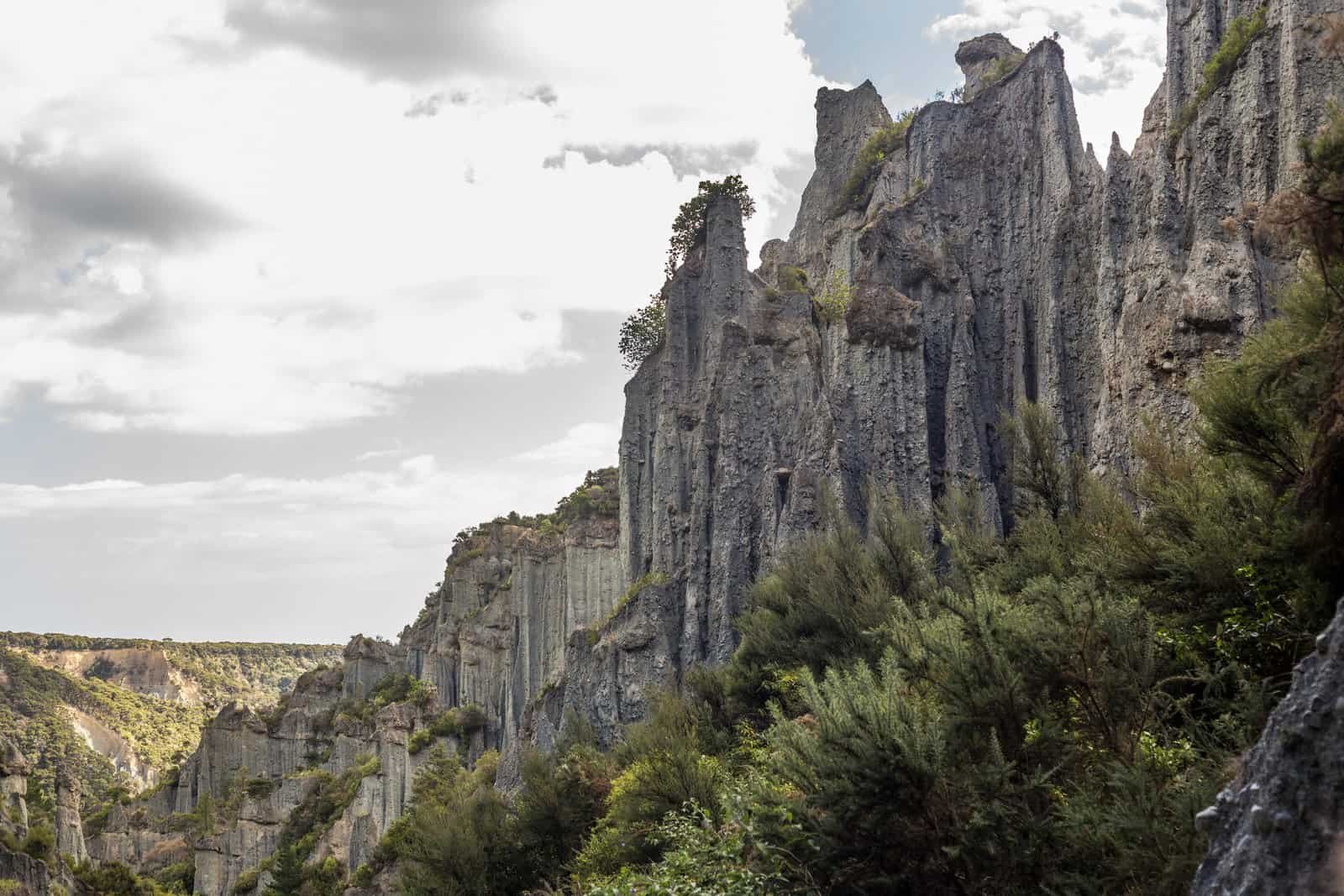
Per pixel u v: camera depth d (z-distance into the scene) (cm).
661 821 3041
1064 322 6272
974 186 7150
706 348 8369
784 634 4184
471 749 12275
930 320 6856
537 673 11212
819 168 10225
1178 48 5328
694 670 4856
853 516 6284
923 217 7169
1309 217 1719
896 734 1761
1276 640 1888
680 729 4072
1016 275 6812
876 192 7962
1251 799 1248
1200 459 2505
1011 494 6325
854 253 8138
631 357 10275
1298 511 1775
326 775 13825
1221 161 4794
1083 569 2467
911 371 6612
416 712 13075
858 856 1805
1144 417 2866
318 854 11519
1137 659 1820
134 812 15738
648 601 7488
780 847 1875
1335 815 1138
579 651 7575
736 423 7281
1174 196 5072
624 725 5725
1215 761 1658
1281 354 1827
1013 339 6688
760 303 7656
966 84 9294
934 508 5938
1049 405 6153
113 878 8138
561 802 4419
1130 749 1777
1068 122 6719
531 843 4400
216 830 13588
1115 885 1580
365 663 16538
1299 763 1191
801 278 8419
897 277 7012
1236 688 1902
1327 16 1805
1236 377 2103
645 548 8619
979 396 6644
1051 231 6475
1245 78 4759
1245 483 2112
